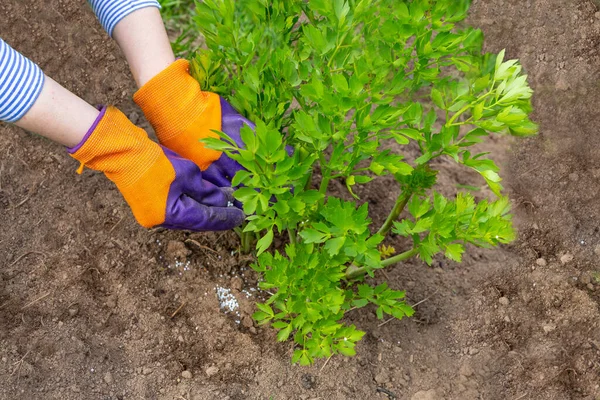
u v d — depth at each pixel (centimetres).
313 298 101
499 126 96
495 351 119
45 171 133
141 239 128
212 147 91
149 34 110
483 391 116
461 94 102
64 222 129
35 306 121
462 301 125
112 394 115
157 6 112
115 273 125
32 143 135
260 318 107
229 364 118
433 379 117
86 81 143
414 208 102
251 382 116
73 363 117
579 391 114
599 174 133
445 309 124
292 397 115
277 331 121
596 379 115
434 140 101
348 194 136
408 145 143
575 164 135
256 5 109
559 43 143
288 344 120
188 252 127
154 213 105
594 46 141
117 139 102
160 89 108
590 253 127
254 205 92
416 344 121
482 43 145
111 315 121
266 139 88
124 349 118
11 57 97
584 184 133
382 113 95
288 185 111
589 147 135
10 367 115
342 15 99
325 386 116
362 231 94
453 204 102
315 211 105
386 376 117
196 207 107
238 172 91
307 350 106
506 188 136
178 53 150
